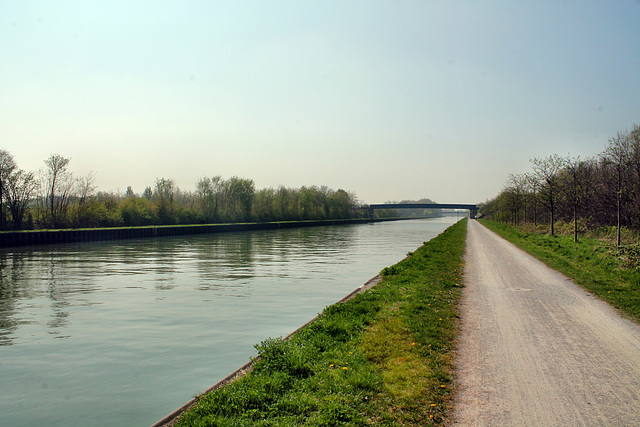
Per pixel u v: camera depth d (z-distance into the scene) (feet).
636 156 118.52
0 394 33.71
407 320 39.09
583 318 40.40
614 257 73.56
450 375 26.66
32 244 188.24
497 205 349.61
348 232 309.63
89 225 246.88
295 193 484.33
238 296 71.00
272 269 105.29
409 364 28.27
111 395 33.01
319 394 24.22
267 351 30.58
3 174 205.46
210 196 357.41
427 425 20.53
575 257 88.02
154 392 33.40
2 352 43.98
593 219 152.87
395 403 22.91
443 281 61.11
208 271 102.47
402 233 292.81
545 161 153.28
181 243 198.59
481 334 35.32
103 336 49.21
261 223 363.35
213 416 21.49
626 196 118.42
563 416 21.26
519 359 29.43
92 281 89.20
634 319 40.06
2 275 98.73
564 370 27.35
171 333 49.67
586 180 141.28
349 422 20.80
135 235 236.63
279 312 59.06
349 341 33.91
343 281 85.66
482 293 52.85
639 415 21.35
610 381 25.57
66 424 28.78
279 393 24.59
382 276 70.74
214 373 36.96
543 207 168.66
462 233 195.42
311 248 169.27
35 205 230.48
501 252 106.32
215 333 49.21
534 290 54.80
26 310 63.26
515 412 21.72
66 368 39.22
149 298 70.69
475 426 20.36
